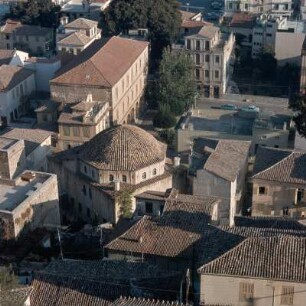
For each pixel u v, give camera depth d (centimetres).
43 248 8475
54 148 12531
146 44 16338
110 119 13562
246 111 13938
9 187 9312
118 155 9706
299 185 9456
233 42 17962
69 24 18088
